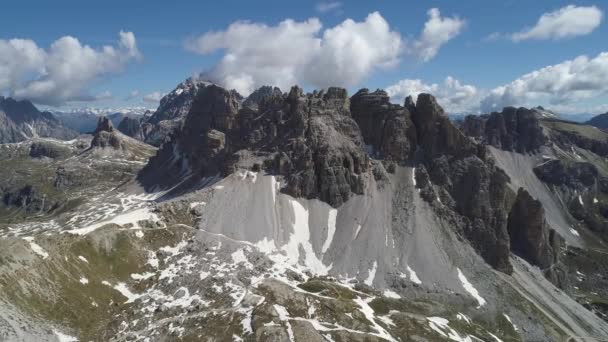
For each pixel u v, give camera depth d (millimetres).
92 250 187625
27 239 171250
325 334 156500
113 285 178375
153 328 155375
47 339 133000
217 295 178250
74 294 160875
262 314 160625
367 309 186500
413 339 167750
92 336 147250
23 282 150125
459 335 180500
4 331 122562
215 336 150000
